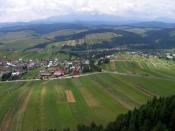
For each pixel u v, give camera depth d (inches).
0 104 6988.2
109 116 5880.9
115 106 6683.1
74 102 7047.2
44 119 5693.9
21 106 6727.4
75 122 5492.1
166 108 3853.3
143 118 3833.7
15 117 5861.2
